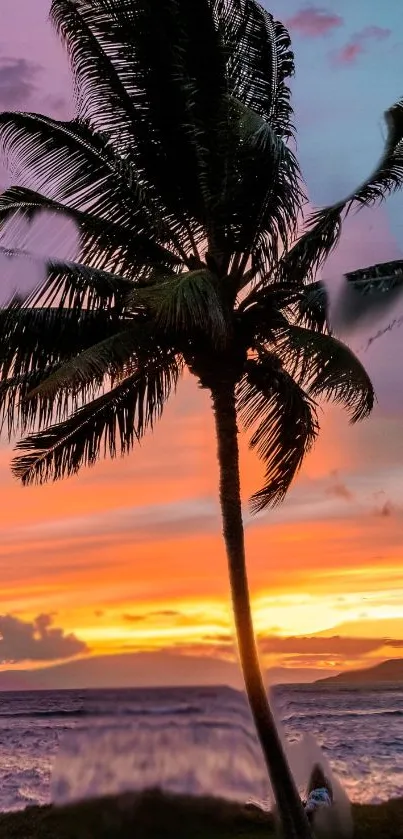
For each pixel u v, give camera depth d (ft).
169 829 48.70
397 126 35.68
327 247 38.75
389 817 46.47
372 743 157.58
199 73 39.96
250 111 34.88
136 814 48.85
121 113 40.81
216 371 38.86
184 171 40.55
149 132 40.70
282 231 40.01
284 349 39.04
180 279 32.91
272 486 43.04
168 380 40.34
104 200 40.14
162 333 36.52
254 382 42.63
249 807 52.13
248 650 36.68
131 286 38.73
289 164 34.58
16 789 104.68
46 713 305.12
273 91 41.98
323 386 37.06
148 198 40.57
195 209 41.09
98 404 40.14
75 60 40.65
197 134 38.63
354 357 36.76
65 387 31.83
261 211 40.04
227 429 38.88
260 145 34.73
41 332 37.78
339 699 366.63
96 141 40.50
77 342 38.63
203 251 42.04
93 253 40.06
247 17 41.14
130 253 40.73
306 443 42.19
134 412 41.04
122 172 39.96
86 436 41.32
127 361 35.83
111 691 590.96
